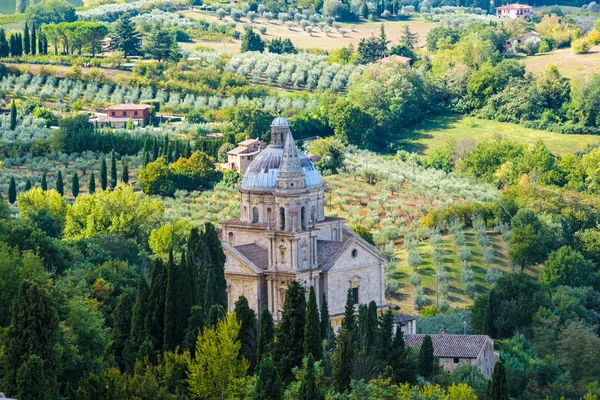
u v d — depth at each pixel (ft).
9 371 634.43
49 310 650.02
